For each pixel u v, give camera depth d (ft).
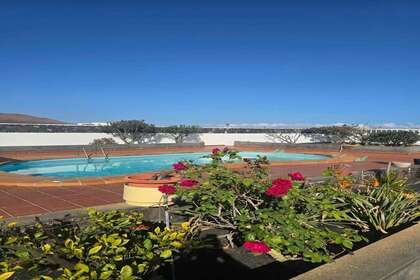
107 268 8.32
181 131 117.29
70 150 86.53
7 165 70.59
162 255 9.71
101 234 11.30
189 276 11.23
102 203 27.58
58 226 13.87
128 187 17.38
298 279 8.38
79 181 36.99
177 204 16.62
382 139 114.42
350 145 110.63
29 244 10.73
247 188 14.60
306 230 12.44
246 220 12.85
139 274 9.06
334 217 15.01
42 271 9.55
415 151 90.48
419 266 9.86
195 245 11.49
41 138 92.53
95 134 102.01
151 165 83.15
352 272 8.71
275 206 13.70
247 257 12.62
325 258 10.50
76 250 9.14
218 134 125.39
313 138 133.18
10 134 87.76
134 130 107.76
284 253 12.46
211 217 14.85
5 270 8.88
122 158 89.61
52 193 31.86
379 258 9.61
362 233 14.64
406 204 16.29
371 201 16.60
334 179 20.85
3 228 14.61
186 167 15.96
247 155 101.04
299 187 15.64
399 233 11.93
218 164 15.67
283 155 101.81
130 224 12.27
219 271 11.59
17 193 31.83
